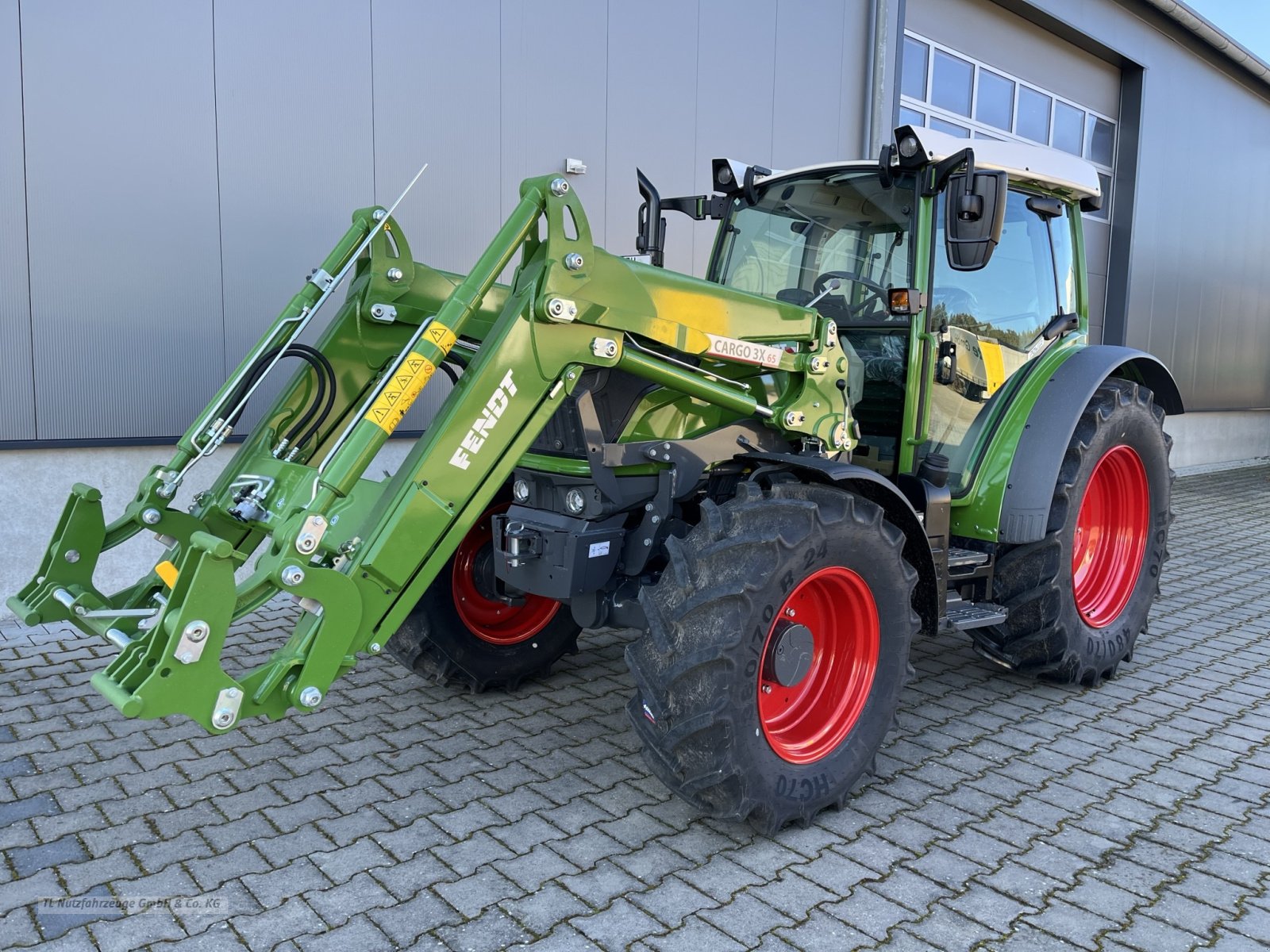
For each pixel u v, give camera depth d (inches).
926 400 133.3
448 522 97.5
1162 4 413.7
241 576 194.7
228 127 186.9
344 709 140.9
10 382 169.3
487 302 134.2
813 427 124.3
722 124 270.1
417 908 89.9
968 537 144.0
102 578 184.5
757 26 275.7
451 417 96.8
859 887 95.6
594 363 105.0
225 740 128.3
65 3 167.6
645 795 114.9
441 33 211.8
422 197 213.0
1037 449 140.5
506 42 222.1
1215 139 482.9
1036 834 107.0
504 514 140.0
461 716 139.3
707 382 114.4
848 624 112.8
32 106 166.6
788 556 99.2
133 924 86.6
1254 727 139.1
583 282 102.8
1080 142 426.3
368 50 202.1
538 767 122.0
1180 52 448.8
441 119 213.8
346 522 101.4
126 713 81.5
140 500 115.6
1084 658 148.9
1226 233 497.7
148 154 178.7
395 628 97.0
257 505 107.5
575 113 236.1
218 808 109.3
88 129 172.2
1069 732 136.8
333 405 126.3
